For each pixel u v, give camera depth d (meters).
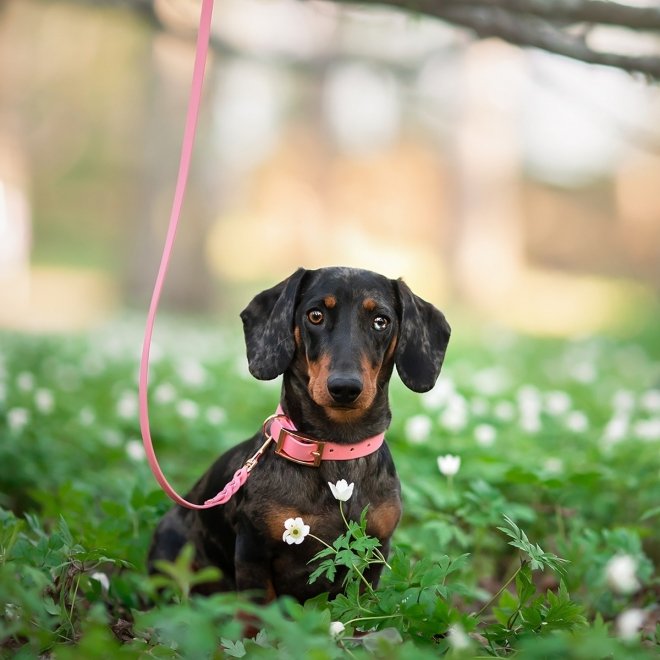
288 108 42.06
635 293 35.56
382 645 3.36
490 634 3.99
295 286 4.57
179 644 3.60
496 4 6.91
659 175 47.06
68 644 3.84
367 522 4.52
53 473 6.83
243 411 9.70
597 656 3.51
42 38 33.06
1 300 28.59
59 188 43.62
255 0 8.59
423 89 31.25
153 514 5.39
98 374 11.44
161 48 25.33
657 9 6.97
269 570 4.52
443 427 7.81
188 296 26.59
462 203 33.31
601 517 6.27
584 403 10.16
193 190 26.36
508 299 33.53
